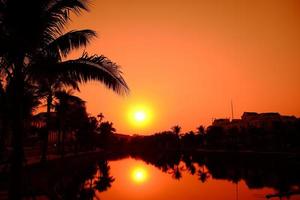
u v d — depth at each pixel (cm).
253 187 2508
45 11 883
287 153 5747
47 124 2891
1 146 1691
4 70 908
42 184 1814
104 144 11412
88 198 1952
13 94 901
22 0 848
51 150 6041
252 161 5347
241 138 9481
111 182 2873
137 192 2289
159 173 3806
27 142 4444
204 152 9069
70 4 894
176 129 13450
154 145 15662
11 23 850
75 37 894
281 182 2808
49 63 884
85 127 6328
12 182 887
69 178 2777
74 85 963
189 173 3747
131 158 7775
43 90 1132
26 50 873
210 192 2273
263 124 11825
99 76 875
